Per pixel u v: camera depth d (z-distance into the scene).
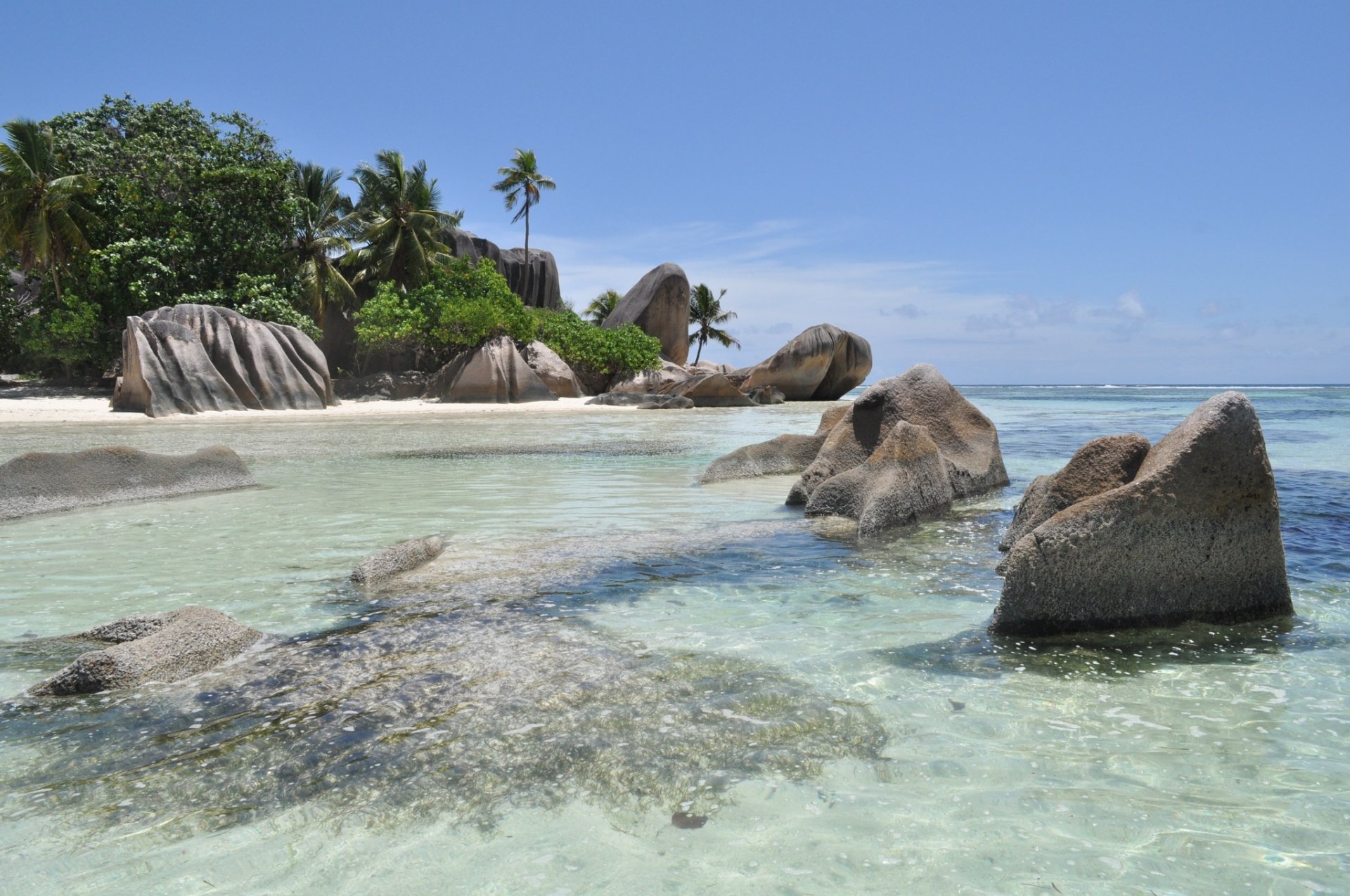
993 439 9.61
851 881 2.19
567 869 2.24
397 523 7.35
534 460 12.80
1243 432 4.39
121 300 31.03
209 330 25.56
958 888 2.16
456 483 10.04
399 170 39.44
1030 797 2.63
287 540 6.57
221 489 9.38
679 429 20.05
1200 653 3.99
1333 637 4.21
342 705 3.31
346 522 7.39
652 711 3.25
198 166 33.00
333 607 4.69
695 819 2.50
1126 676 3.68
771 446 10.97
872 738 3.05
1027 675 3.68
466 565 5.70
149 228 32.69
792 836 2.41
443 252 41.41
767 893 2.14
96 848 2.33
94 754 2.89
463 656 3.87
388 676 3.62
